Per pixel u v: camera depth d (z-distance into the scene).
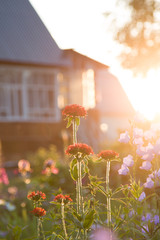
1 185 6.55
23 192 5.70
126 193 1.92
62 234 1.91
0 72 17.02
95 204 1.88
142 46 16.17
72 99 19.95
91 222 1.68
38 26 21.22
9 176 8.48
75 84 19.94
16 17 21.11
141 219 1.97
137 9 15.91
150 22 16.09
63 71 19.78
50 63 18.06
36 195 2.03
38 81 18.14
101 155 1.87
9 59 16.91
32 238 1.95
